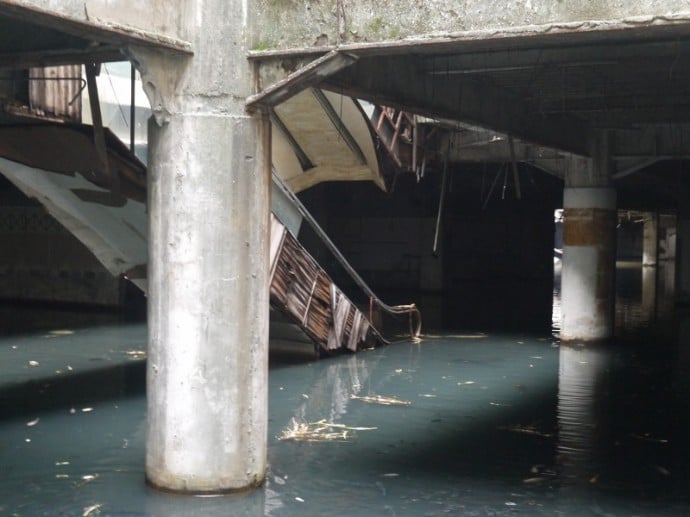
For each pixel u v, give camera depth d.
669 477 9.67
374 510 8.37
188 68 8.02
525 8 7.29
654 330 23.44
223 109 8.09
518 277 37.38
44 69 13.97
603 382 15.66
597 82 14.31
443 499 8.77
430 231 32.81
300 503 8.46
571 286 20.44
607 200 20.06
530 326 24.53
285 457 10.22
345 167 20.39
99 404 13.05
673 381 15.79
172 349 8.27
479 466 10.01
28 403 13.05
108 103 18.95
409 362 17.77
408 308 21.08
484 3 7.41
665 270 53.25
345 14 7.82
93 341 19.41
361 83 11.18
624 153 19.80
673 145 19.22
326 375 16.08
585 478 9.60
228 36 8.07
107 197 13.94
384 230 33.75
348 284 34.09
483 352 19.33
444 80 13.47
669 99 15.55
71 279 25.45
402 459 10.25
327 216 33.72
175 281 8.18
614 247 20.48
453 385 15.26
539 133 16.94
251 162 8.26
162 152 8.17
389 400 13.78
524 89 15.24
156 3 7.68
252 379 8.49
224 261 8.18
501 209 36.34
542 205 36.75
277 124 19.08
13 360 16.86
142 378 15.23
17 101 13.49
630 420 12.52
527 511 8.47
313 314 17.06
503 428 11.93
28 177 13.98
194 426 8.30
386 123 19.70
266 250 8.57
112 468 9.59
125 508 8.16
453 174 28.20
